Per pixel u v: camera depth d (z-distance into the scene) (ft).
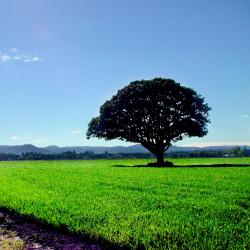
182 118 265.95
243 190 106.42
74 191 105.60
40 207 75.51
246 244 45.32
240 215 66.44
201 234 51.08
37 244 51.88
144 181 135.74
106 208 73.26
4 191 106.63
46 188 116.37
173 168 221.05
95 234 52.24
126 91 269.03
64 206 75.72
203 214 67.00
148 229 53.83
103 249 48.29
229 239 47.98
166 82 266.16
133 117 268.21
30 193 100.99
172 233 51.39
